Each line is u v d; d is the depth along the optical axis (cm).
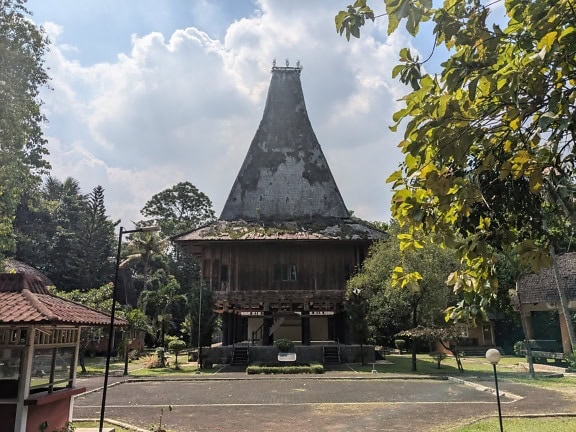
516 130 402
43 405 940
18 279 980
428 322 2764
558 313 3216
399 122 398
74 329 1067
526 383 2077
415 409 1505
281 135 3872
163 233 6625
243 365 3028
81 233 5359
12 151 1877
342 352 3120
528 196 446
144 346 5075
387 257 2658
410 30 373
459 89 397
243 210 3669
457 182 412
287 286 3203
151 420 1373
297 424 1308
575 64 353
